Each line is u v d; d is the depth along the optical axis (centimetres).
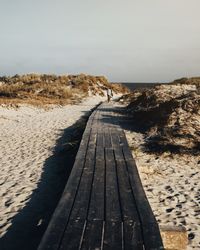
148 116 1647
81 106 3180
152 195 724
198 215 624
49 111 2575
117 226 452
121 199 557
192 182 822
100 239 415
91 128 1412
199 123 1343
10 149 1188
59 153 1109
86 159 845
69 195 575
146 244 404
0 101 2527
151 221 469
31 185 781
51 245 399
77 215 488
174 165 970
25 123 1892
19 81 4806
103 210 508
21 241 514
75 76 5206
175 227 479
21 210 636
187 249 496
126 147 1012
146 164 971
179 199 703
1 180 820
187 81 2800
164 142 1195
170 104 1591
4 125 1802
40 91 4059
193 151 1099
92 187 620
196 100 1538
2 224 577
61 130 1633
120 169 752
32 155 1089
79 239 414
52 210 631
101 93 4781
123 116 1969
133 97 3294
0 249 489
